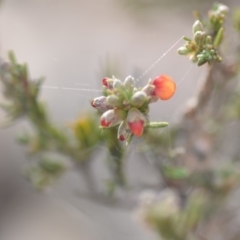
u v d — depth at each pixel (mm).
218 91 362
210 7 452
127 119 281
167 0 470
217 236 389
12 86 354
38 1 816
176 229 371
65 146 369
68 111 676
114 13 752
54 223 757
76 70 736
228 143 389
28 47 777
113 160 354
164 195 380
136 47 696
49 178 380
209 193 376
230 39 356
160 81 283
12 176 780
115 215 509
